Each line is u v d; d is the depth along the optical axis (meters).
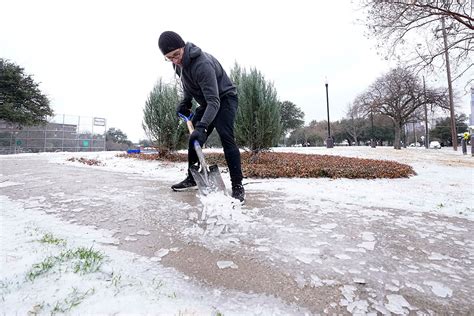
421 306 1.08
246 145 6.18
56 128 22.72
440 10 6.89
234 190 2.63
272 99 6.24
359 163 6.59
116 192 3.07
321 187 3.92
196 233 1.80
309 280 1.25
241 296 1.11
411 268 1.39
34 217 2.06
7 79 21.98
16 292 0.99
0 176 4.19
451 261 1.49
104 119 24.73
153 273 1.26
